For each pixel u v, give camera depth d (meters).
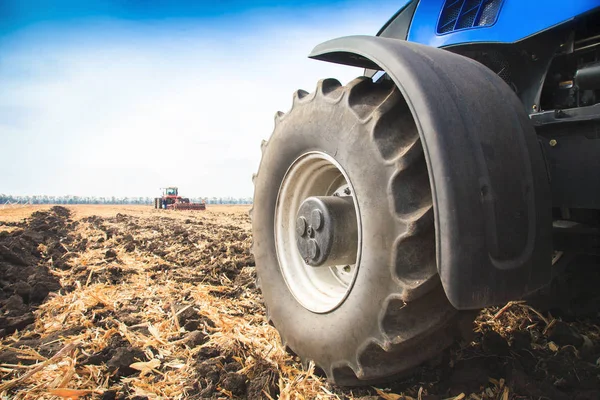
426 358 1.57
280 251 2.19
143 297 3.31
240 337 2.37
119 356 2.05
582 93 1.78
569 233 1.86
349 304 1.63
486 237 1.32
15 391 1.84
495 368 1.89
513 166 1.42
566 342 2.14
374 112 1.54
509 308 2.57
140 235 7.51
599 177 1.53
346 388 1.81
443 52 1.63
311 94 1.93
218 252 5.06
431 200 1.39
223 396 1.84
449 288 1.27
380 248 1.47
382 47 1.55
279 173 2.19
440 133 1.31
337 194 2.03
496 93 1.52
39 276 3.74
